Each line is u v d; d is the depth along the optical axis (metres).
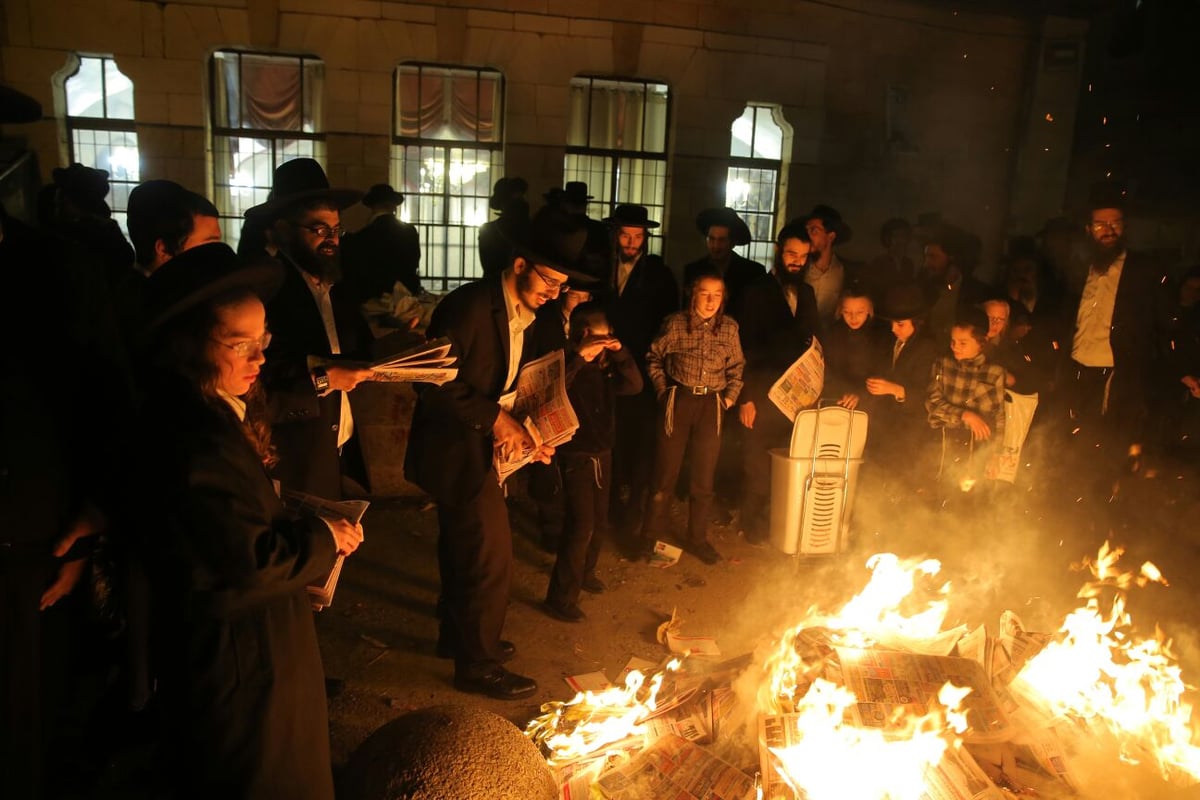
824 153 11.60
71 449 2.75
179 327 2.29
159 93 9.96
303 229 3.54
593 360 4.73
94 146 10.23
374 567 5.36
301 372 3.29
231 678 2.29
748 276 6.52
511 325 3.87
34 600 2.68
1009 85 11.99
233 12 9.92
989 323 5.53
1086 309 6.34
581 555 4.77
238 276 2.42
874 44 11.52
